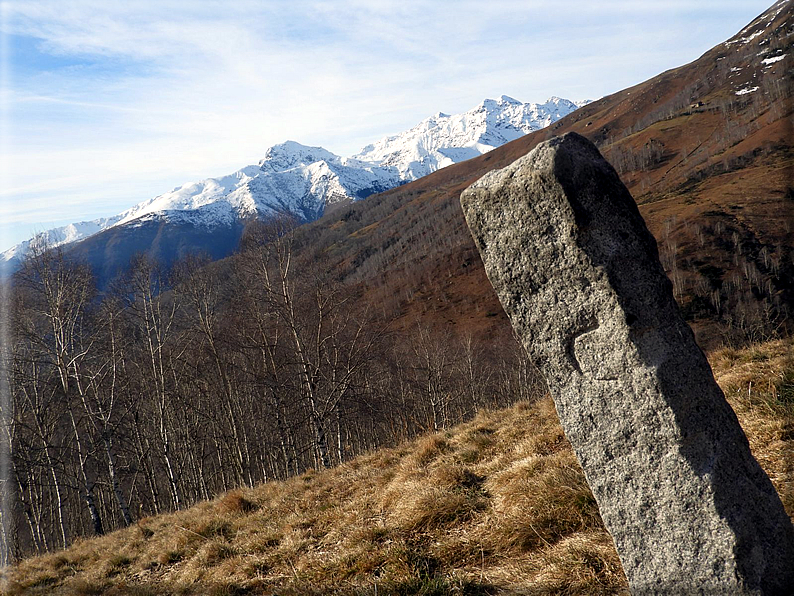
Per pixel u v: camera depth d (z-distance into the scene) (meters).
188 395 26.55
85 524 31.73
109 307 22.31
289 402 23.22
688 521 2.45
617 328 2.53
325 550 5.80
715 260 50.78
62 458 23.59
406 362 35.94
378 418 24.27
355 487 7.74
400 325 72.81
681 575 2.48
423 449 7.73
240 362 26.34
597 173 2.57
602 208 2.55
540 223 2.67
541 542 4.37
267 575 5.70
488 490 5.71
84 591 7.28
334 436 30.58
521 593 3.75
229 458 28.08
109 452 19.25
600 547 3.81
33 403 21.67
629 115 168.00
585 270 2.56
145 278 24.70
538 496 4.83
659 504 2.53
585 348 2.68
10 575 9.46
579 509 4.45
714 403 2.51
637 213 2.66
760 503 2.45
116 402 22.62
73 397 20.86
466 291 79.12
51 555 10.95
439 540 5.02
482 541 4.74
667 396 2.45
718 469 2.41
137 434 24.00
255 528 7.43
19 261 20.56
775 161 71.69
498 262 2.91
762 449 4.48
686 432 2.43
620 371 2.57
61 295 19.88
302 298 21.02
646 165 107.81
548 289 2.75
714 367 7.18
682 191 80.25
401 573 4.54
